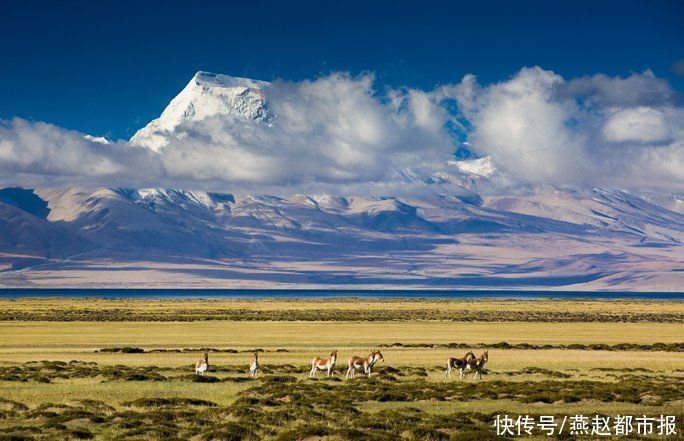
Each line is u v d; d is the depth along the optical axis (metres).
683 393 49.16
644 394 48.91
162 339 108.19
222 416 39.84
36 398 46.41
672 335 125.38
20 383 54.25
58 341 102.44
